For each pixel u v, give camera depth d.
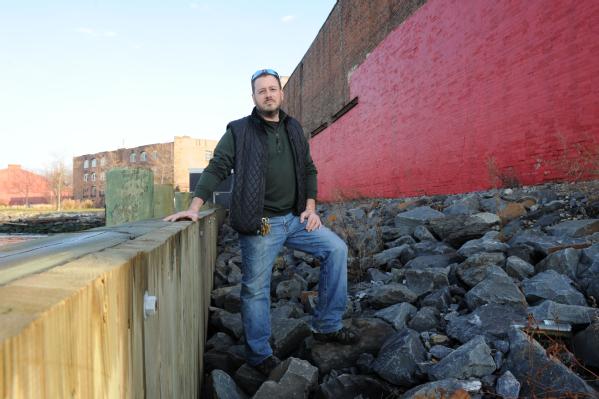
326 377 2.78
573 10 5.91
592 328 2.35
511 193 6.37
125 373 0.97
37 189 77.75
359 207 9.66
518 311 2.78
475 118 8.17
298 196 2.82
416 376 2.45
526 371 2.18
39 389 0.53
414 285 3.87
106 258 0.98
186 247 2.25
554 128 6.27
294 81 26.31
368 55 13.85
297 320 3.32
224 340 3.71
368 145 13.91
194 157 56.53
